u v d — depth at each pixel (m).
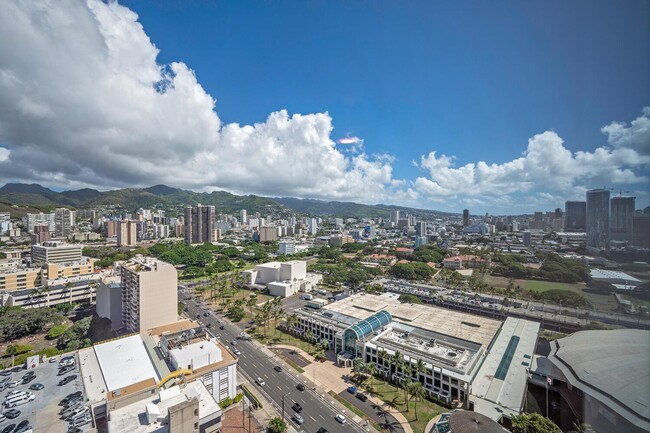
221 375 91.19
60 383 89.19
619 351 49.28
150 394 81.00
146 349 103.44
